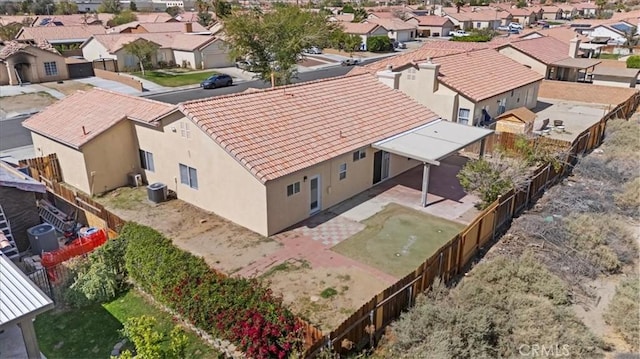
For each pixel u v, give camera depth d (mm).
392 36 95750
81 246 17906
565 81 48312
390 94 27422
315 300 14883
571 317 13258
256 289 13539
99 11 132750
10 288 11219
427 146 22156
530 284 14719
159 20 98188
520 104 38750
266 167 18500
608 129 32750
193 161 21234
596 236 17453
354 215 20781
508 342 12141
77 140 23047
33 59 54625
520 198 20562
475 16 120312
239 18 45656
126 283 16500
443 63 35406
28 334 10906
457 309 12758
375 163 23766
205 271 14445
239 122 20500
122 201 22812
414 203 21984
